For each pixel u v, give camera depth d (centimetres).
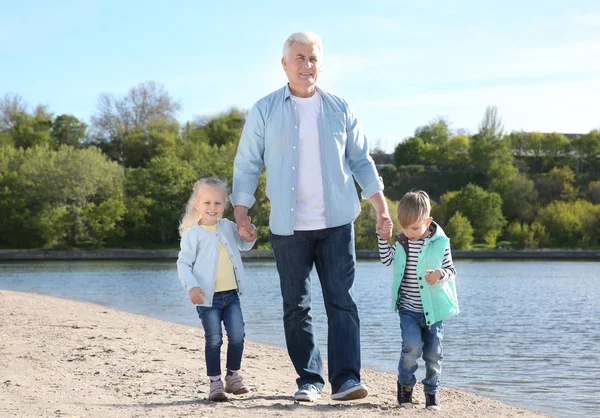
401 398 533
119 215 6644
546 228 8181
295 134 533
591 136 11200
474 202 8000
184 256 548
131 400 539
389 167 10456
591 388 781
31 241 6525
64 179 6488
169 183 7056
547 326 1539
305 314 543
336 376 534
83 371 678
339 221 534
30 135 9512
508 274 4322
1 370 665
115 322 1228
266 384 656
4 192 6406
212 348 538
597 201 9338
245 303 1995
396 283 528
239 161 556
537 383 815
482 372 897
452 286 527
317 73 542
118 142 9838
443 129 11994
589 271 4712
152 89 10312
